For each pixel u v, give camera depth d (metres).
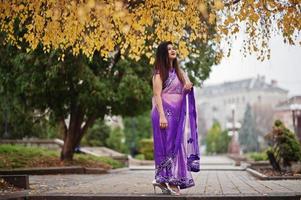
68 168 14.13
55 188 7.90
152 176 12.58
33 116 18.08
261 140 87.81
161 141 6.52
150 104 16.61
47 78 13.81
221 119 145.75
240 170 17.91
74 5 7.05
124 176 12.58
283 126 13.36
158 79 6.61
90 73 14.09
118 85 15.06
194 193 6.64
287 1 7.34
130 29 7.45
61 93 15.07
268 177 10.38
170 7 7.36
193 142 6.66
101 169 14.90
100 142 37.03
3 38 11.27
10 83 14.92
